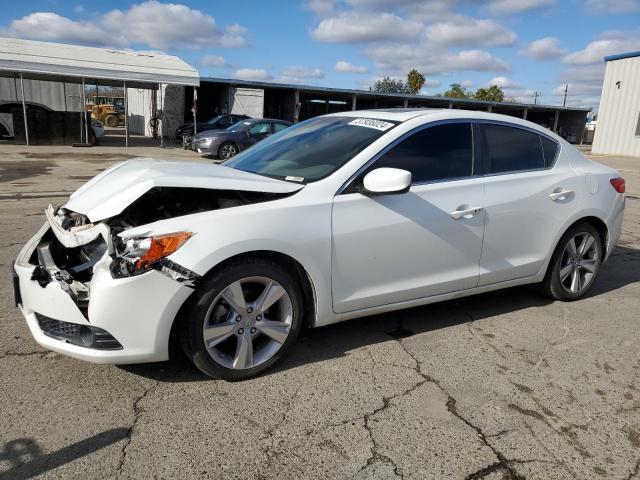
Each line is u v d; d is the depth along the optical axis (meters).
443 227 3.52
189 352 2.85
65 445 2.39
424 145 3.56
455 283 3.69
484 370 3.25
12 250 5.45
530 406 2.87
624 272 5.54
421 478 2.28
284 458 2.37
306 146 3.71
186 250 2.69
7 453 2.32
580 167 4.39
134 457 2.33
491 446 2.51
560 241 4.26
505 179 3.87
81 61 20.06
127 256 2.65
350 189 3.23
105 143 24.14
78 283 2.84
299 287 3.12
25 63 18.56
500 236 3.83
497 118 3.99
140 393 2.83
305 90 33.41
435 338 3.69
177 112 29.42
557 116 44.88
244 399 2.82
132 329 2.66
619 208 4.60
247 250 2.82
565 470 2.37
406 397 2.91
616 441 2.59
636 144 26.39
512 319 4.09
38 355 3.19
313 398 2.86
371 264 3.29
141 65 21.56
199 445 2.43
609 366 3.36
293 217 2.99
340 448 2.45
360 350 3.45
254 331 3.00
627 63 26.34
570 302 4.50
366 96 36.91
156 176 3.13
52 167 13.87
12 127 22.45
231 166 3.91
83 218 3.07
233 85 30.78
